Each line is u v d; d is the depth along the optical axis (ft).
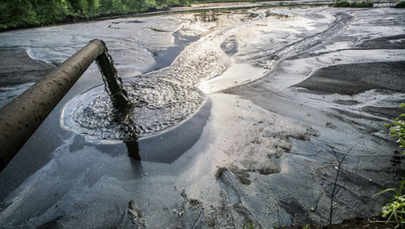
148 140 8.73
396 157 7.11
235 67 16.87
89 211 6.06
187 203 6.15
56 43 23.27
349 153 7.55
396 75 13.43
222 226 5.45
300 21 33.24
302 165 7.16
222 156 7.81
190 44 22.71
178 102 11.53
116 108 10.70
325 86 12.75
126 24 32.89
